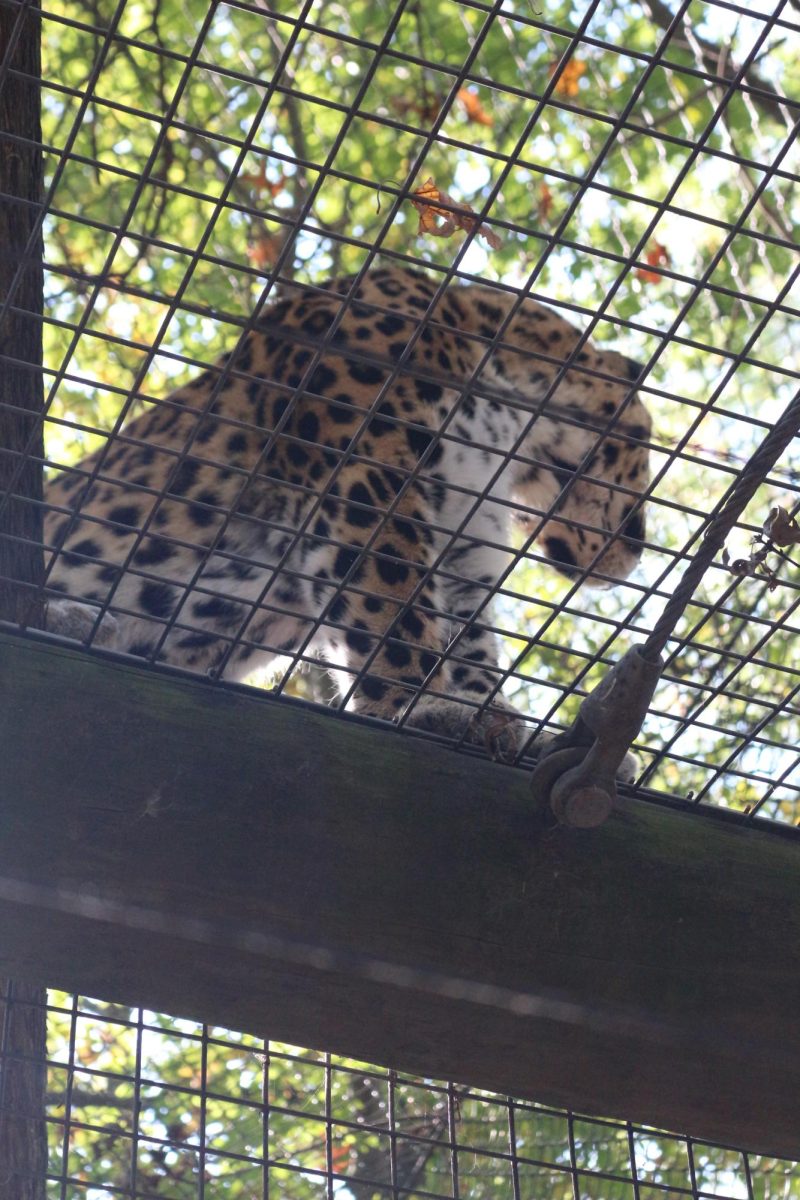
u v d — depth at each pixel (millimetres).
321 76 7223
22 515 2531
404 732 2400
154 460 4234
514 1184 2764
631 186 6973
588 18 1760
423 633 3969
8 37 2404
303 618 2295
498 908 2262
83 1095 5465
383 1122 5254
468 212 1876
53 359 6879
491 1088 2500
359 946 2213
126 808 2146
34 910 2141
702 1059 2365
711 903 2355
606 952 2293
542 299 1948
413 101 7059
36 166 2469
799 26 1804
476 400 4504
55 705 2180
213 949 2205
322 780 2250
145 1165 5344
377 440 4176
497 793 2324
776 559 5555
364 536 4039
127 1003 2326
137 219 7055
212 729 2236
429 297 4691
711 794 5258
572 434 4891
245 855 2176
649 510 5961
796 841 2490
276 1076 5594
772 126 6402
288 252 1916
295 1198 5336
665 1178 5160
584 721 2193
